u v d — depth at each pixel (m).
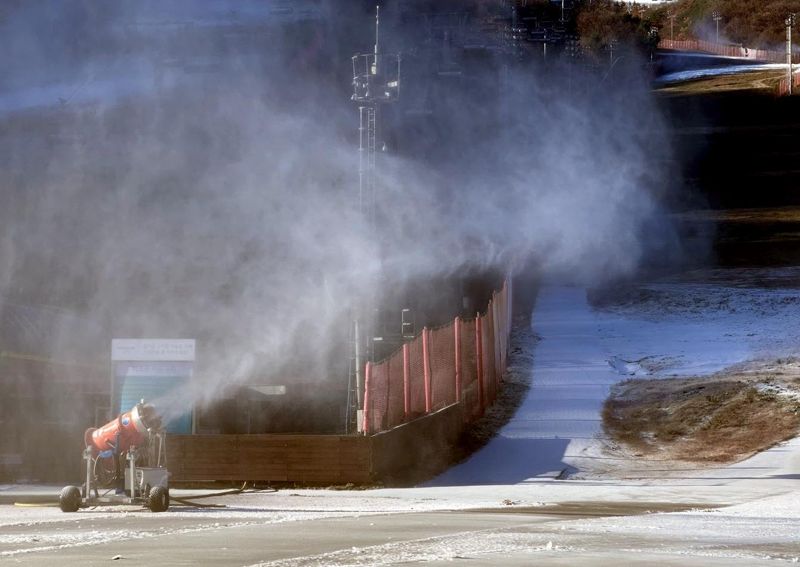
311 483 100.12
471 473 117.12
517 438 137.88
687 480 108.44
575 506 75.25
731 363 183.75
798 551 43.47
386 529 53.19
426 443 119.25
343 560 39.19
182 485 101.06
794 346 195.12
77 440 120.56
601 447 132.75
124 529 54.22
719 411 147.62
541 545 44.81
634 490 96.12
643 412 151.88
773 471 114.00
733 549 43.84
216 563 38.41
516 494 90.94
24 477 116.62
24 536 50.16
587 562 38.22
